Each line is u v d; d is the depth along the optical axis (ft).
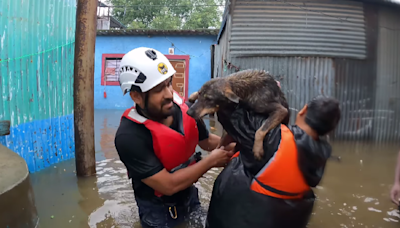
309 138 6.60
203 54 44.75
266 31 20.75
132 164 7.98
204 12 86.63
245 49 20.97
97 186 11.96
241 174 7.07
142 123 7.97
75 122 13.02
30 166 13.85
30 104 13.88
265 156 6.66
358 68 20.81
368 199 10.46
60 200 10.61
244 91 7.32
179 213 9.02
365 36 20.62
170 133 8.07
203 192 11.23
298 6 20.45
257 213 6.57
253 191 6.70
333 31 20.54
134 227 8.64
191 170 8.03
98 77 44.75
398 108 20.97
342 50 20.65
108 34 43.68
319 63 20.71
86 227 8.65
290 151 6.46
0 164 9.30
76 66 12.71
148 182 7.97
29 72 13.82
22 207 7.95
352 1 20.31
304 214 6.90
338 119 6.67
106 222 8.95
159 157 8.18
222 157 8.23
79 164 13.15
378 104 20.99
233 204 6.88
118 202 10.41
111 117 33.47
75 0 17.03
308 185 6.80
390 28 20.63
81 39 12.86
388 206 9.89
